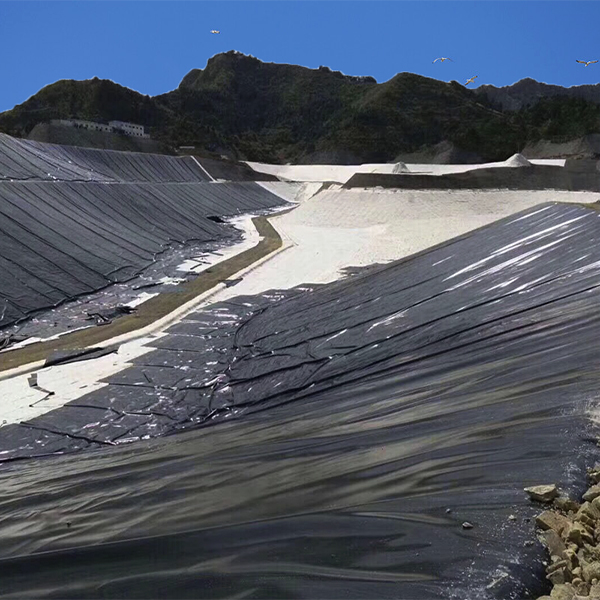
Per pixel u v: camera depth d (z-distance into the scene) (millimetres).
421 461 7395
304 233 40688
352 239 37375
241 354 16875
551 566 5004
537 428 7445
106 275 25000
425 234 35969
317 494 7270
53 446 11906
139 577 6168
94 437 12195
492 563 5121
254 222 45812
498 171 51031
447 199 46000
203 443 10789
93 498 8555
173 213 39094
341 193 48844
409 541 5711
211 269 28172
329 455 8438
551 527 5352
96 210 32719
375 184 49562
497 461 6871
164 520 7453
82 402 13859
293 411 12062
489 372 10586
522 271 17391
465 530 5648
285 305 21625
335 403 11805
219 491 7973
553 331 11641
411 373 12305
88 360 16750
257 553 6109
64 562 6684
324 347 15969
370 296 20234
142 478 9047
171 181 55375
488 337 12805
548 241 19078
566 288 14266
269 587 5496
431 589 4961
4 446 11945
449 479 6777
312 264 29422
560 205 22828
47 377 15500
